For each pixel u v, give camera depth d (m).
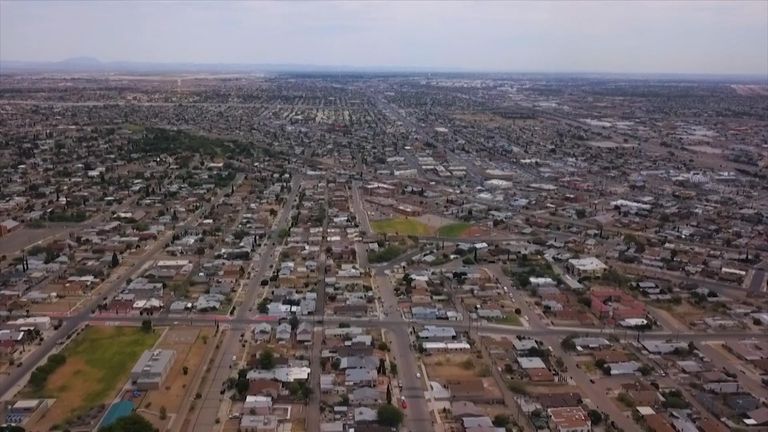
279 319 188.00
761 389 154.88
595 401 146.75
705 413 143.38
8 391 144.62
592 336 182.88
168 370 154.38
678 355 172.00
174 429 131.12
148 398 142.38
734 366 167.12
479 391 147.38
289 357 164.00
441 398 146.12
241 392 144.75
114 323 182.88
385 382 152.75
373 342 173.25
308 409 140.75
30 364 158.00
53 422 132.25
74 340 170.75
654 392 149.12
